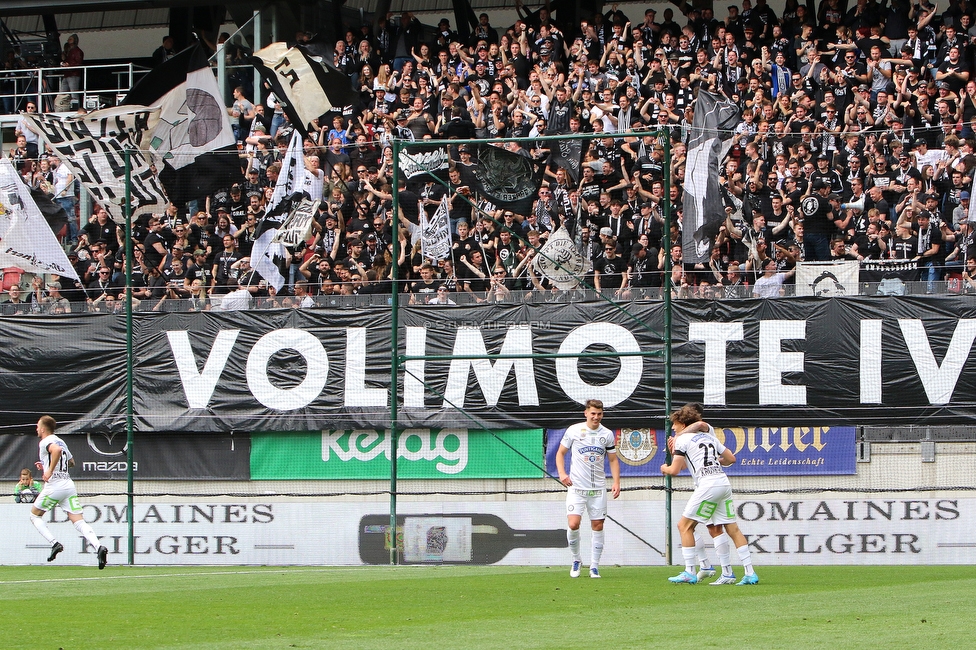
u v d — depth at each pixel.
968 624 14.53
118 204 32.78
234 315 30.42
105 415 30.61
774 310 28.36
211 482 30.42
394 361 28.75
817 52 35.97
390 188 31.86
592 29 38.41
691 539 21.20
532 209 30.56
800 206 29.69
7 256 31.28
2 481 30.92
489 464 29.38
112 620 15.99
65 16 46.91
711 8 38.78
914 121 33.81
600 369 28.98
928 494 27.36
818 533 27.83
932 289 28.23
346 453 29.98
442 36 40.53
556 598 18.61
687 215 28.45
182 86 35.75
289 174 31.86
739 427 28.41
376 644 13.31
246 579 23.50
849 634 13.65
